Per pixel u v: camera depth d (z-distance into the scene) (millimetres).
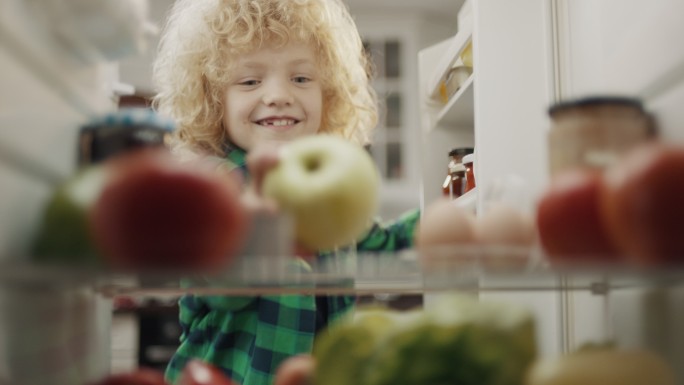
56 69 527
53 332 547
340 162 516
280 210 480
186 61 1035
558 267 443
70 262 433
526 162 1151
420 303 1246
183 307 985
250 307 952
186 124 1042
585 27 869
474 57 1195
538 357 492
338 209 502
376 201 533
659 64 564
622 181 443
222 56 990
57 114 533
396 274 480
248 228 464
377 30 2936
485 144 1162
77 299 614
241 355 937
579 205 482
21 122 457
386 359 477
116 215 432
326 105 1094
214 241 442
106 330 757
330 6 1079
